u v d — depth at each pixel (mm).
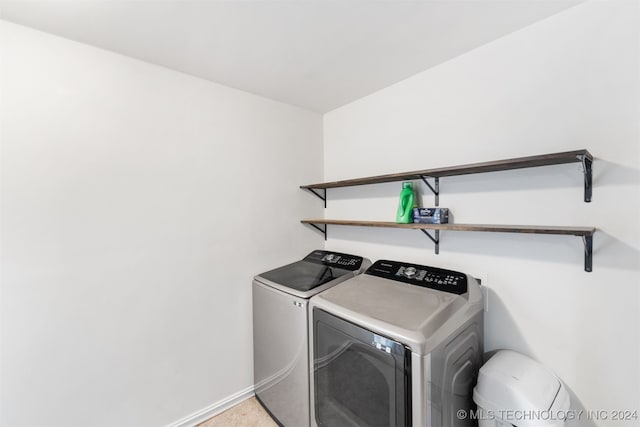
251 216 1990
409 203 1695
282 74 1729
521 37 1329
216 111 1814
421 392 970
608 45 1109
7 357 1180
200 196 1740
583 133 1177
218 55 1497
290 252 2229
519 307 1376
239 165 1928
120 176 1453
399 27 1298
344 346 1237
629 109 1072
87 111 1361
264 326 1788
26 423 1221
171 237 1626
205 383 1757
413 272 1571
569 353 1228
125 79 1472
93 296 1378
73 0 1060
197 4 1104
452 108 1598
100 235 1397
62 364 1299
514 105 1364
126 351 1475
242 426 1692
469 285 1394
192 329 1707
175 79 1640
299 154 2291
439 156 1670
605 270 1137
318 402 1414
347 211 2293
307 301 1481
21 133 1206
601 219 1142
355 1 1116
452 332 1140
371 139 2070
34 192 1234
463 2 1142
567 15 1197
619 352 1112
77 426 1337
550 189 1271
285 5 1128
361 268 1859
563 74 1220
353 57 1555
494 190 1449
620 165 1097
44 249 1256
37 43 1240
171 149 1625
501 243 1434
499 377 1157
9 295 1183
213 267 1800
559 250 1253
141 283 1521
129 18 1181
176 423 1640
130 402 1486
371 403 1138
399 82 1865
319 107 2309
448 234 1648
